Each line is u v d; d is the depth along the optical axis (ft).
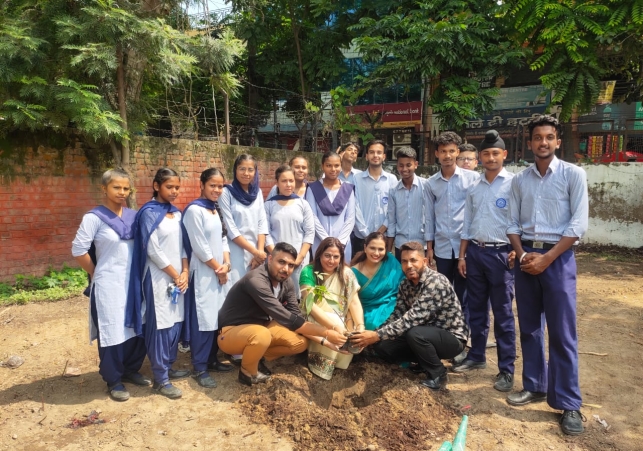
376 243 12.66
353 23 44.24
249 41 43.88
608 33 27.04
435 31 32.89
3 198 19.06
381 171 17.35
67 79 18.15
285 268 11.48
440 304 11.95
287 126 49.24
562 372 10.39
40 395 11.48
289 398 10.98
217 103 42.19
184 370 12.60
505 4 31.91
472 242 12.95
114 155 20.94
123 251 10.96
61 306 18.11
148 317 11.27
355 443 9.69
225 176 27.20
